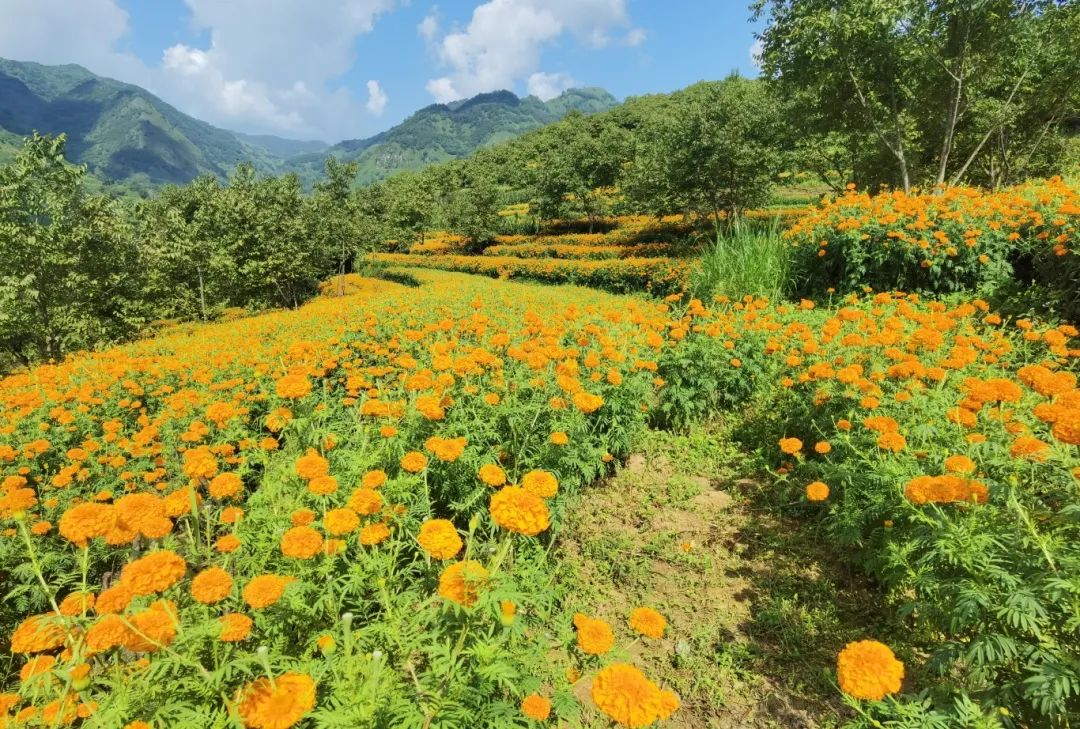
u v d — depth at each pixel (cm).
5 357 1936
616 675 154
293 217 2992
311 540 214
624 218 4291
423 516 293
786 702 271
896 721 195
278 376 699
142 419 603
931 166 1852
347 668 171
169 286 2644
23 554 411
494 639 190
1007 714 194
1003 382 293
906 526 299
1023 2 1311
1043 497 289
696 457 526
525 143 10212
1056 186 797
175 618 175
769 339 614
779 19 1570
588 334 614
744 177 2298
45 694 186
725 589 353
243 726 150
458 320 1026
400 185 8256
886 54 1408
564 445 384
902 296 767
